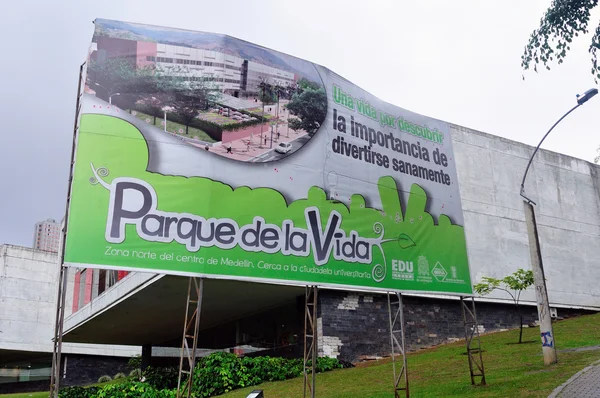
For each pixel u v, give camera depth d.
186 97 12.99
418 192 15.91
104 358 47.84
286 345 23.77
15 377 51.66
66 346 46.28
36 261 49.12
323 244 13.88
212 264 12.31
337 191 14.50
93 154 11.77
